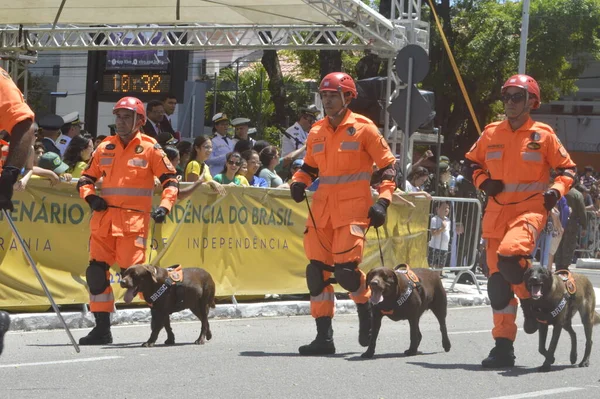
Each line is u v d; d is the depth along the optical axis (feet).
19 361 26.55
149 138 31.55
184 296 30.48
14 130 17.69
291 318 40.47
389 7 67.77
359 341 29.66
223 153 50.70
